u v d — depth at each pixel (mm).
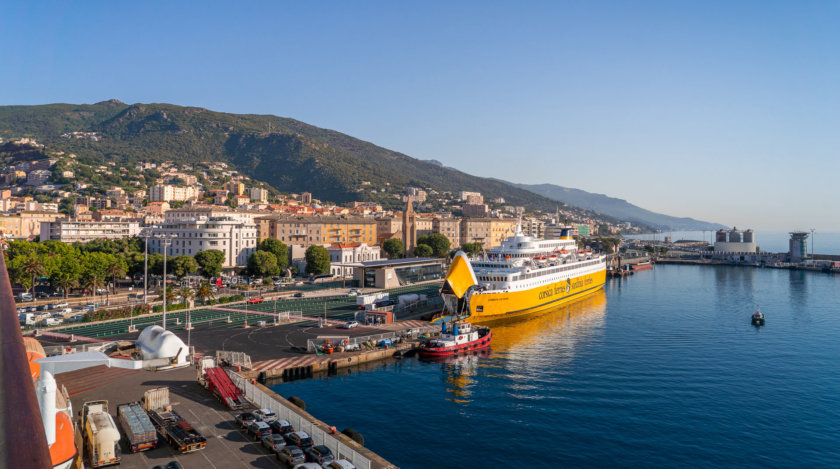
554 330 138125
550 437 71000
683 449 68000
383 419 76375
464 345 113812
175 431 56344
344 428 72938
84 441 54812
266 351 102938
